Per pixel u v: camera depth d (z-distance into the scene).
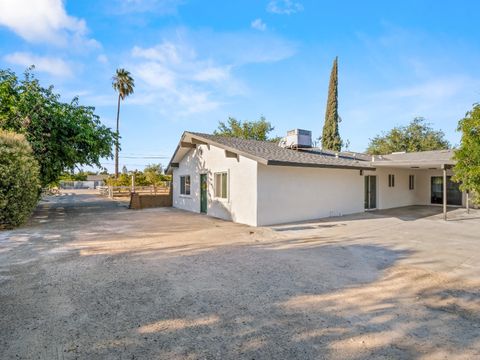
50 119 12.52
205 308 3.50
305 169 11.52
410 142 33.59
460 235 8.34
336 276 4.75
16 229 9.05
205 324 3.11
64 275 4.69
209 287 4.21
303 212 11.41
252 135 36.62
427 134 33.69
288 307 3.56
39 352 2.56
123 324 3.09
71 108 13.60
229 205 11.46
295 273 4.88
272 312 3.42
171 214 13.55
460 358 2.52
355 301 3.77
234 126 36.53
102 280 4.47
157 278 4.58
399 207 16.52
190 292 4.01
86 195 30.44
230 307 3.54
